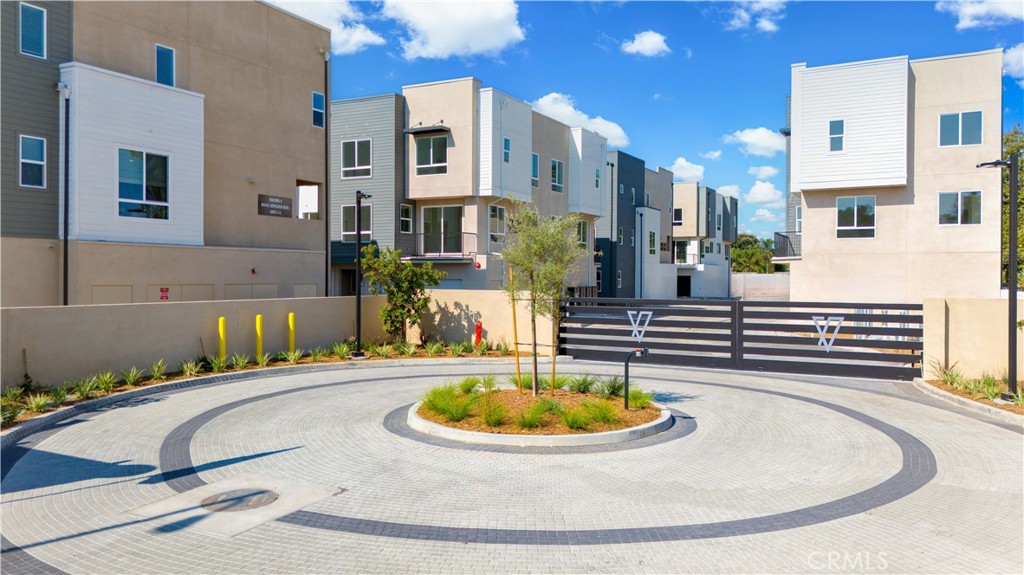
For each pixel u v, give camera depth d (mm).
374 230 32125
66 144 16750
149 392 13945
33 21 17203
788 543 6316
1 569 5719
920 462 9094
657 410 11828
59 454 9266
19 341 12672
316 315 19922
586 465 8859
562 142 39062
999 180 23719
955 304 15742
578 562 5883
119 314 14688
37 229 17281
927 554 6078
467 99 31062
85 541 6305
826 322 17406
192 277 20141
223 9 22062
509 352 20703
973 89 24000
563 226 12305
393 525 6723
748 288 69438
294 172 24734
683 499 7535
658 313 19219
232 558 5934
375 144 32125
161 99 19438
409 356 19812
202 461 8945
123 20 19188
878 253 25359
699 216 63094
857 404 13383
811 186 25750
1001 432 10945
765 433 10766
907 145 24656
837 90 25328
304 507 7215
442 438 10242
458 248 31953
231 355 17328
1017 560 5949
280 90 24172
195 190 20438
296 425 11062
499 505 7312
